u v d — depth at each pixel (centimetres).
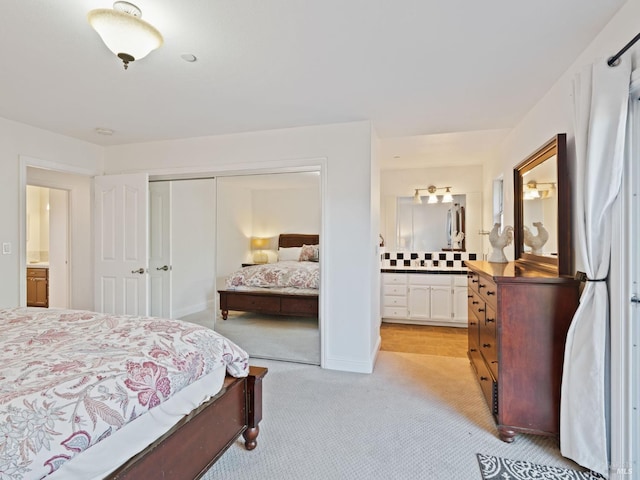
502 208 413
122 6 156
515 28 175
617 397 169
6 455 90
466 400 263
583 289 193
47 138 344
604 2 156
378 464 187
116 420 117
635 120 164
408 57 204
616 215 168
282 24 172
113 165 399
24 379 118
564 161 213
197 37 183
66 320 193
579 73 182
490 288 227
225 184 380
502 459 192
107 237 388
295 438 212
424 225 526
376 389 282
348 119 312
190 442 151
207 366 166
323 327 330
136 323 186
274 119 311
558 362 199
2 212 308
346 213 323
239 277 380
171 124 325
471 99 265
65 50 195
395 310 500
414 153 439
